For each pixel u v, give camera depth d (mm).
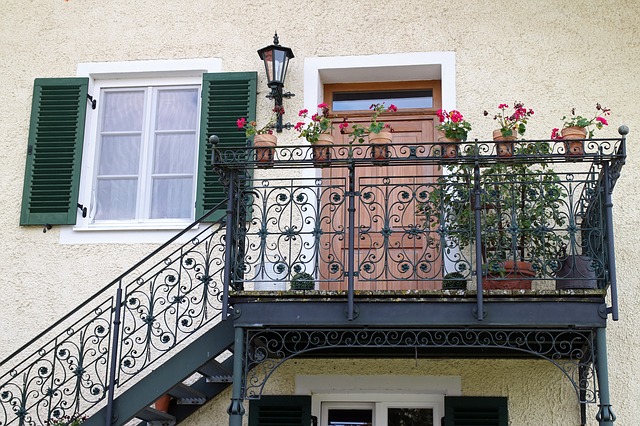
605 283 5793
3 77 7785
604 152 7090
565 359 6453
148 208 7559
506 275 6176
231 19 7715
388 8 7590
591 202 6082
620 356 6648
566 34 7375
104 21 7816
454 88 7348
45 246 7348
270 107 7512
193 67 7648
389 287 7242
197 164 7512
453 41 7453
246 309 5910
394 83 7781
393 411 6965
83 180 7562
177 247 7238
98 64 7738
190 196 7562
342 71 7547
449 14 7516
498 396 6648
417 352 6461
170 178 7617
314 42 7582
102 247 7293
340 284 7293
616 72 7250
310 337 5918
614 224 6914
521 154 5930
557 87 7266
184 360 6031
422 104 7766
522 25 7430
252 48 7648
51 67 7773
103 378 7020
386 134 6109
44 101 7676
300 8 7668
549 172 6246
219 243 6578
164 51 7711
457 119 6156
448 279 5887
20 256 7340
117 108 7797
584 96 7223
